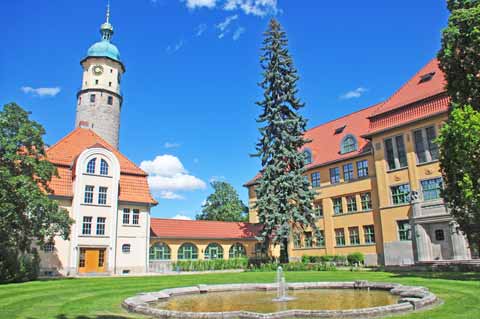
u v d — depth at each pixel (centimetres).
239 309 1327
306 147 5225
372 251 4100
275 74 4181
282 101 4162
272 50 4275
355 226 4334
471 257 3111
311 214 3909
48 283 2433
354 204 4416
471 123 1947
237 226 5325
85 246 3809
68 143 4284
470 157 1966
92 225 3897
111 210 4019
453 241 3173
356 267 3803
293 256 5147
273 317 1085
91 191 3969
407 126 3784
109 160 4106
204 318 1133
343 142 4678
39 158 2962
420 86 3919
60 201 3822
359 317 1105
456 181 2202
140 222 4250
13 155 2686
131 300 1444
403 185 3791
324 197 4769
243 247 5247
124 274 3806
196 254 4866
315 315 1110
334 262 4291
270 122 4150
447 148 2139
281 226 3778
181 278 2831
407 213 3691
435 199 3453
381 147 4034
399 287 1658
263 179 3997
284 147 4022
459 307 1202
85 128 4600
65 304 1478
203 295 1784
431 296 1341
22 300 1598
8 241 2595
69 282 2514
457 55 2316
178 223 4950
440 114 3494
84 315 1231
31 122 2844
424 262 3200
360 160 4391
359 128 4741
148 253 4219
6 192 2542
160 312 1189
